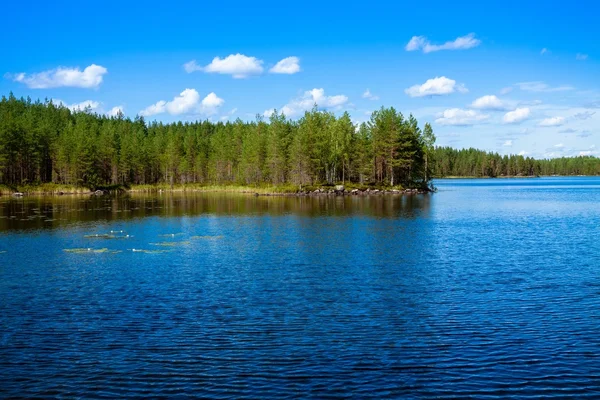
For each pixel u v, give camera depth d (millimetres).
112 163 152750
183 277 29844
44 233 50000
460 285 27453
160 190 152750
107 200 102000
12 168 133000
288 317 21844
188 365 16844
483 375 15977
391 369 16438
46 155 146000
